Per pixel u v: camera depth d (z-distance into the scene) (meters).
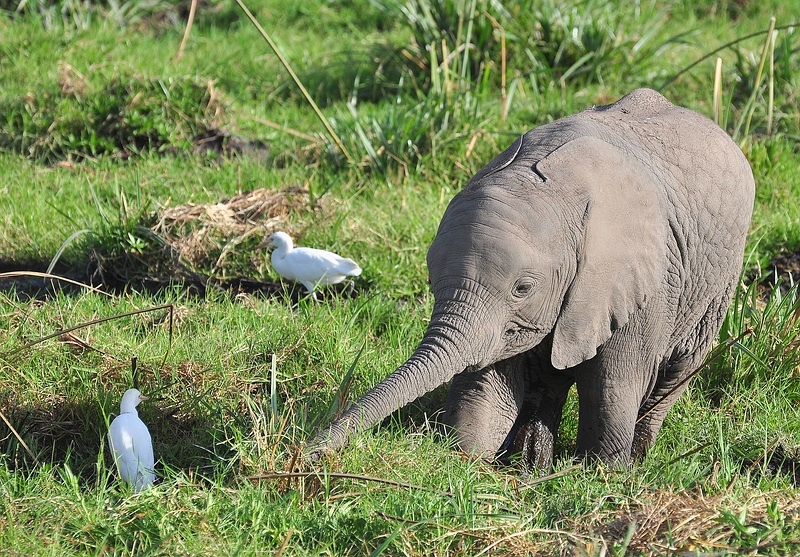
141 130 28.64
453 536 13.41
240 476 14.42
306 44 37.44
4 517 13.56
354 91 31.69
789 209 26.70
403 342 20.09
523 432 17.09
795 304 20.25
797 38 36.84
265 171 27.00
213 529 13.36
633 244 15.12
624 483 15.35
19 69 32.16
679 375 18.14
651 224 15.38
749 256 22.94
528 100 31.72
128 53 34.19
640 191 15.35
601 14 35.12
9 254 23.22
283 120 30.78
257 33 38.25
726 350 19.80
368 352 19.20
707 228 16.92
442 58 32.66
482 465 15.64
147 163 27.55
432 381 13.91
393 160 27.23
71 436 16.66
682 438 18.08
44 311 19.80
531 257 14.18
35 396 17.06
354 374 18.52
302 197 24.72
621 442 16.19
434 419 17.55
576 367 16.42
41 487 14.55
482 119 28.92
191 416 16.86
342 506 13.92
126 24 38.44
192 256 22.75
